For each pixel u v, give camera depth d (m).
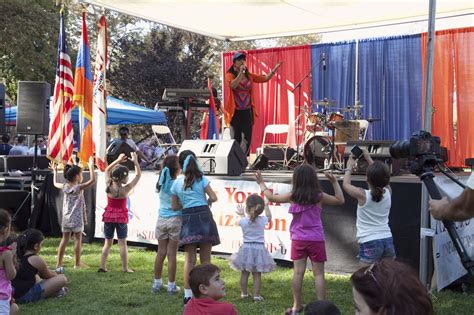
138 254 7.39
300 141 11.00
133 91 22.67
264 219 5.27
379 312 1.28
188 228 4.92
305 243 4.63
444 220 2.30
